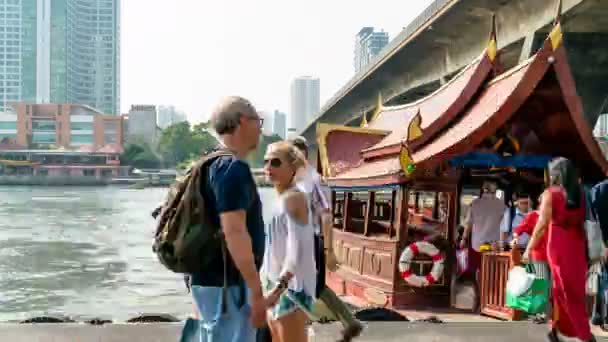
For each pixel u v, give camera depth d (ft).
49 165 544.21
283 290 17.01
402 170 35.60
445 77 147.84
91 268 95.30
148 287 78.02
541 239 23.67
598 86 112.16
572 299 21.72
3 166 542.98
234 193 13.14
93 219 195.21
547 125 36.52
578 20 98.68
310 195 21.01
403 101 201.05
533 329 26.50
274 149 17.65
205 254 13.50
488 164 36.50
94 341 24.25
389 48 153.48
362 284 40.06
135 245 127.44
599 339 25.82
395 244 36.55
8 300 69.56
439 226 42.45
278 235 17.79
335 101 233.96
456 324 27.27
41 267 96.68
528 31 105.91
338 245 45.57
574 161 37.01
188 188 13.51
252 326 13.69
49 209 241.55
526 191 40.88
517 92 34.45
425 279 35.40
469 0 108.17
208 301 13.73
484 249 34.45
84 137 564.71
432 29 127.24
